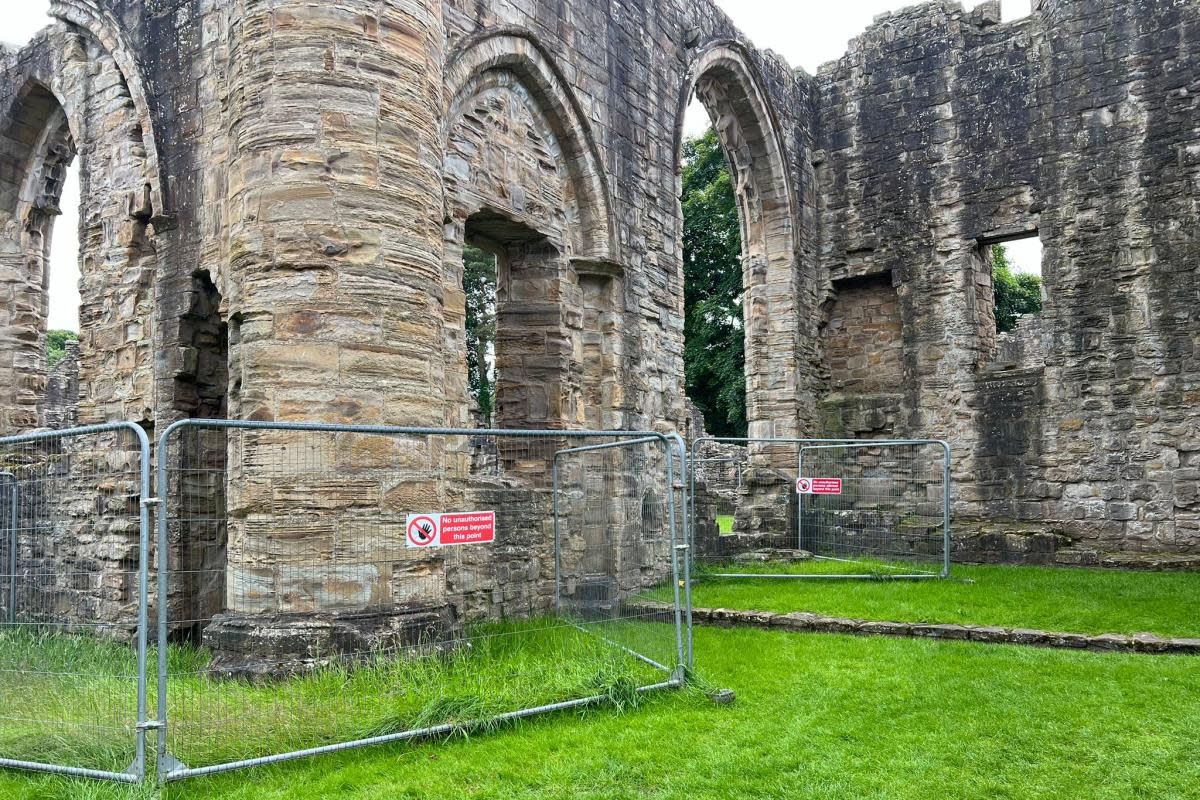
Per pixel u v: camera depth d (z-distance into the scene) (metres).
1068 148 15.55
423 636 6.71
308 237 7.07
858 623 8.71
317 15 7.26
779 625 9.05
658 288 13.41
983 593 10.59
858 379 18.06
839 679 6.71
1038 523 15.36
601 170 11.91
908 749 5.14
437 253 7.84
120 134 10.65
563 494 10.75
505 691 5.87
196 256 9.49
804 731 5.46
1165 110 14.72
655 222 13.46
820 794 4.48
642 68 13.30
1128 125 15.02
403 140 7.52
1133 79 15.02
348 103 7.26
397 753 5.01
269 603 6.67
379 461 7.00
